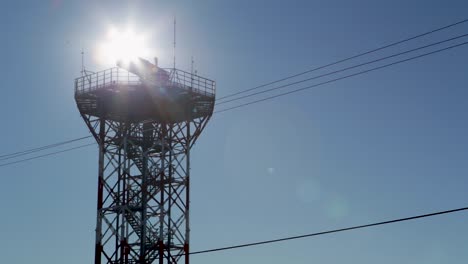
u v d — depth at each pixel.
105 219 68.44
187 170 70.31
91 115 70.38
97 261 67.44
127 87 68.00
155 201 68.62
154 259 67.75
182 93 69.06
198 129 70.81
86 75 69.38
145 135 70.75
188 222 69.31
